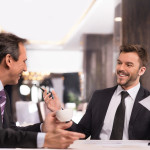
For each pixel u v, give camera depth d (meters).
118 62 2.46
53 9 8.20
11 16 8.88
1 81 1.76
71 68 14.20
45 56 14.15
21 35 11.46
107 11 7.74
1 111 1.80
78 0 7.30
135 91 2.42
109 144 1.71
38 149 1.42
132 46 2.45
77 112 6.54
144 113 2.29
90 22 9.10
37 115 5.19
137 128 2.26
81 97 11.90
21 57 1.75
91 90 10.76
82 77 11.23
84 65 10.84
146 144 1.72
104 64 10.80
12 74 1.75
